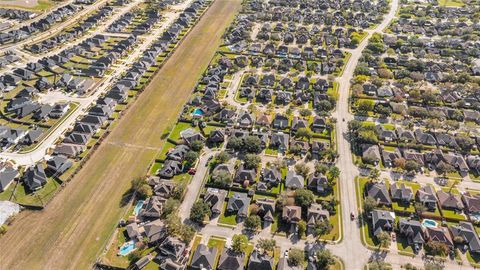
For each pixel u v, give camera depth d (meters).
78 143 166.88
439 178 154.00
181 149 161.75
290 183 147.25
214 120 185.50
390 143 171.25
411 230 127.38
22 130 172.25
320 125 180.25
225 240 127.06
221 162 156.38
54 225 130.75
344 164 160.12
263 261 116.75
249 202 139.50
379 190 142.62
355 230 131.50
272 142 169.12
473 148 170.25
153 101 198.88
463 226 131.00
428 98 199.38
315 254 122.25
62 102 195.62
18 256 120.62
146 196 141.38
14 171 149.75
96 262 118.62
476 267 120.44
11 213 133.50
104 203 139.25
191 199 141.75
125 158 160.62
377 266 114.38
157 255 120.88
